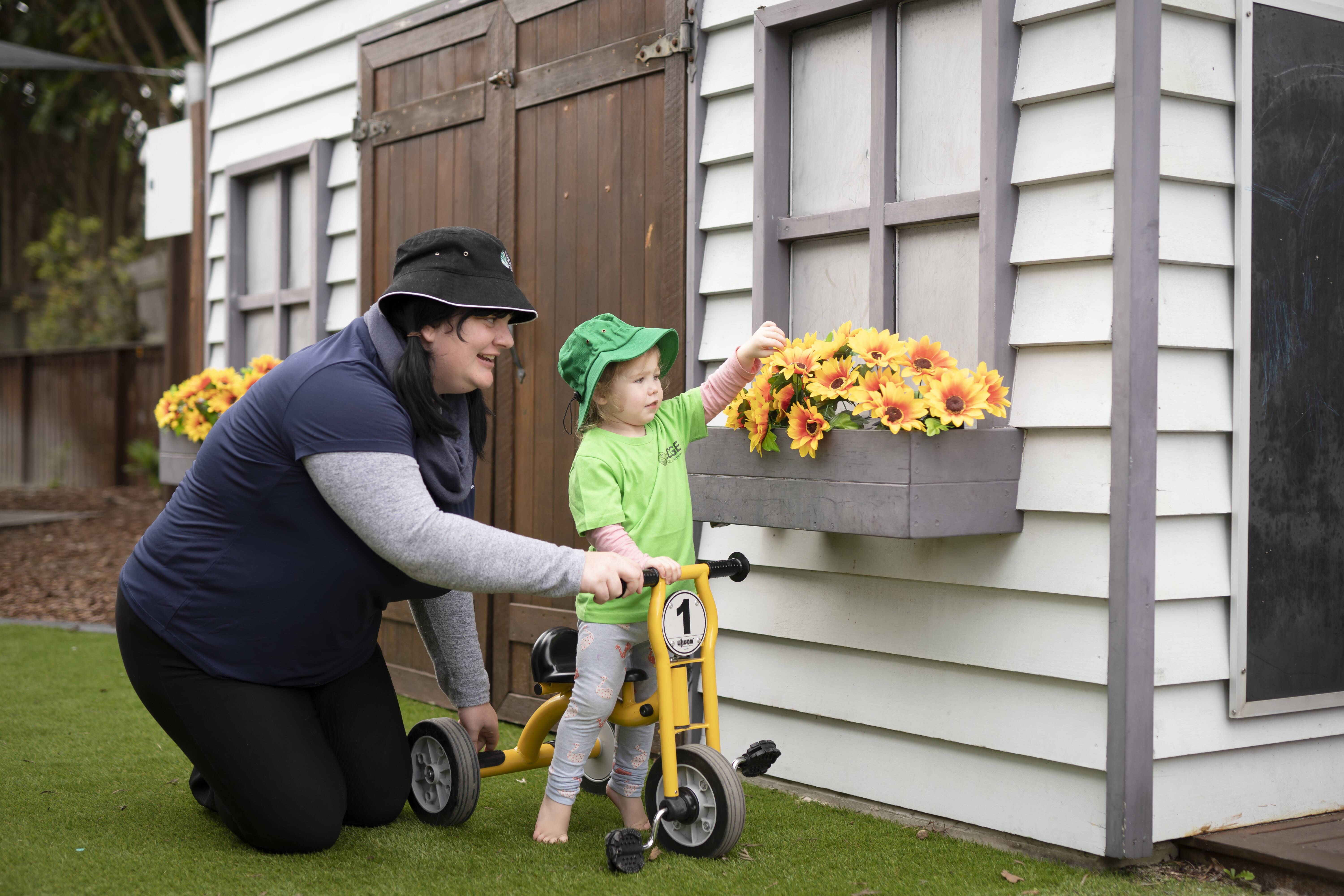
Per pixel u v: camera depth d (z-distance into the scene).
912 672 2.81
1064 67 2.53
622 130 3.54
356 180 4.64
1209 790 2.56
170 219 5.98
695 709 3.27
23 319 18.17
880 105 2.89
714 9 3.26
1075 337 2.49
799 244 3.13
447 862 2.45
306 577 2.40
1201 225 2.53
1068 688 2.52
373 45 4.53
